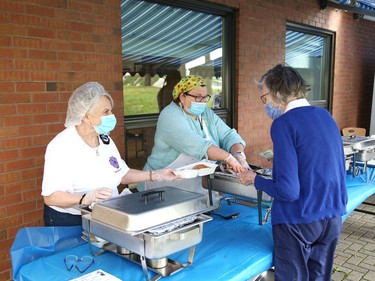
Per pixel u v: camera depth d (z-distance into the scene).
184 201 1.61
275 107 1.88
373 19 6.87
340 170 1.75
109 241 1.66
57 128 2.97
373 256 3.68
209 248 1.87
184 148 2.52
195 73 4.33
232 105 4.61
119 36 3.29
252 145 4.87
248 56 4.60
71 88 3.02
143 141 3.84
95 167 2.00
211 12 4.25
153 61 3.88
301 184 1.69
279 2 4.97
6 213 2.77
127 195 1.70
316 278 1.87
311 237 1.73
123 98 3.43
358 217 4.68
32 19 2.75
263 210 2.40
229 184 2.28
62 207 1.86
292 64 5.79
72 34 2.98
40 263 1.71
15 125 2.74
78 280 1.52
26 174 2.84
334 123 1.79
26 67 2.76
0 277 2.79
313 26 5.72
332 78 6.50
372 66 7.78
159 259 1.60
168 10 3.88
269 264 1.83
